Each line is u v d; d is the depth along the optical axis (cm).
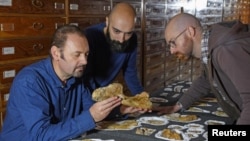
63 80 138
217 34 118
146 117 154
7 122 138
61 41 126
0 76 183
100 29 183
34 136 121
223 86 126
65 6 221
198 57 136
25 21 192
